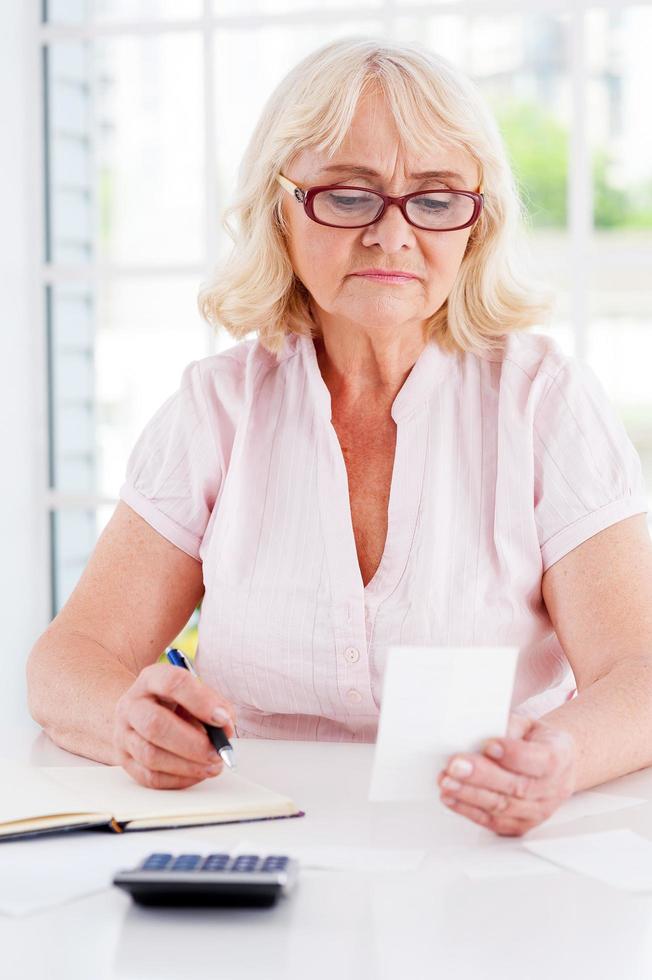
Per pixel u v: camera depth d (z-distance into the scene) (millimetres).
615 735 1191
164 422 1643
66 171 3498
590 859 983
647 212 14422
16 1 3271
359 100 1420
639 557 1435
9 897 912
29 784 1128
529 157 14430
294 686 1480
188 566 1608
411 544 1471
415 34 7504
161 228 7984
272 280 1582
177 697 1144
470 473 1507
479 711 1016
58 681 1378
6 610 3305
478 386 1547
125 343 5977
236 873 887
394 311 1441
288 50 7500
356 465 1529
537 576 1473
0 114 3262
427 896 915
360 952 817
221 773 1207
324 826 1075
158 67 7367
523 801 1020
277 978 781
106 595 1562
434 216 1424
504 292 1555
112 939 842
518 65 14156
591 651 1389
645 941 834
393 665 970
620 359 16703
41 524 3432
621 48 14125
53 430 3494
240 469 1545
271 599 1487
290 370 1599
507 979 776
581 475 1463
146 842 1026
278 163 1491
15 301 3328
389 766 1012
